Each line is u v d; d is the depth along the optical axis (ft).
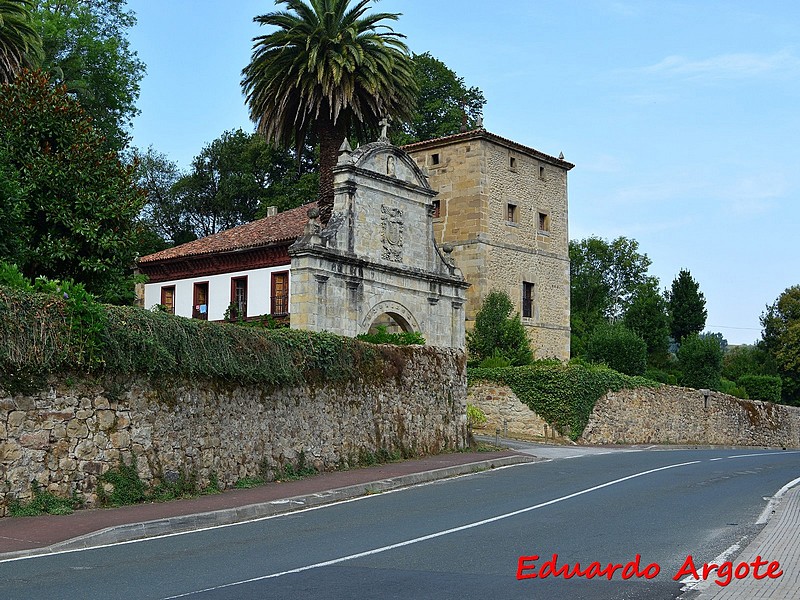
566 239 177.88
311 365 74.18
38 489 50.44
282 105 126.93
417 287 122.01
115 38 170.60
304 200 200.44
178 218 222.89
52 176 83.97
